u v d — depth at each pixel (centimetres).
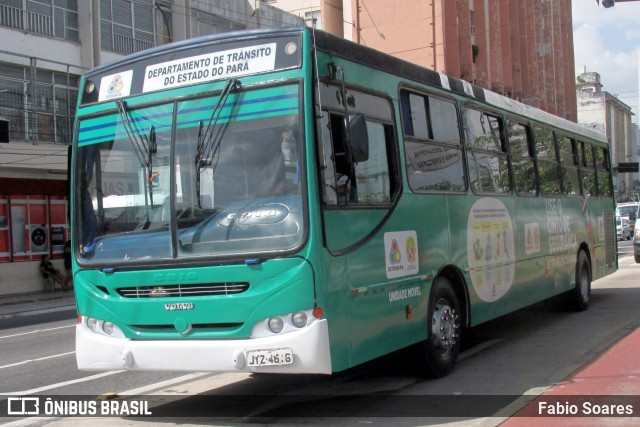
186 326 636
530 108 1167
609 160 1625
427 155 816
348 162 643
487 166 976
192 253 639
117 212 689
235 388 831
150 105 686
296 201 611
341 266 633
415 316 760
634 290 1677
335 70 655
